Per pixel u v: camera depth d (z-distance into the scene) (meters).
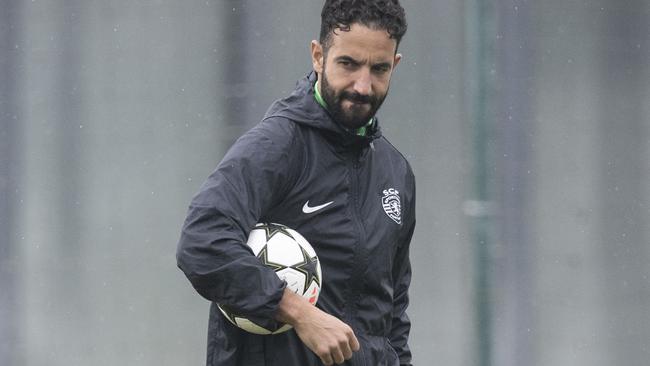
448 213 19.94
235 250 9.18
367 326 10.28
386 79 9.84
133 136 20.97
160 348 21.03
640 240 20.45
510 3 19.81
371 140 10.20
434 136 19.97
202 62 20.59
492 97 19.83
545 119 20.00
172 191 20.84
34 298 21.55
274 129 9.81
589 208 20.19
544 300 20.06
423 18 19.95
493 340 19.83
